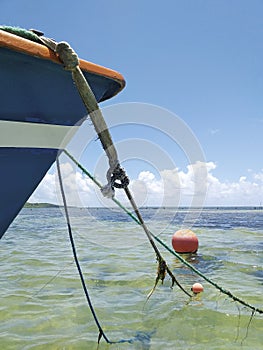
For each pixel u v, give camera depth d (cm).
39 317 527
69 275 791
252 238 1523
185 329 484
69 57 286
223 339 453
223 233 1748
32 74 281
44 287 693
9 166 282
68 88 303
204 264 928
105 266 885
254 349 425
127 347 432
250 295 634
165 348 427
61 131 305
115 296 629
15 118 279
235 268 878
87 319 519
